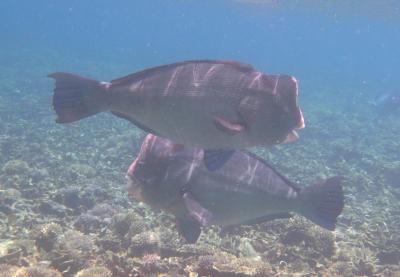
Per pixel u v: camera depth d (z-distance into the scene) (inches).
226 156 134.6
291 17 2704.2
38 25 6063.0
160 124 139.4
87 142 601.0
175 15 4896.7
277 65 3004.4
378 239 347.9
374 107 1244.5
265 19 3198.8
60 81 135.9
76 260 237.9
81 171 458.6
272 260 286.4
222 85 131.5
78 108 137.6
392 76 3312.0
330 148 727.1
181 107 134.6
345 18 2349.9
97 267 225.9
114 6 5398.6
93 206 359.9
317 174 553.3
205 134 134.1
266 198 187.9
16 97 928.3
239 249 287.9
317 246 302.4
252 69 131.6
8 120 706.8
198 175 185.0
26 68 1457.9
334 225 175.8
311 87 1926.7
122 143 590.2
